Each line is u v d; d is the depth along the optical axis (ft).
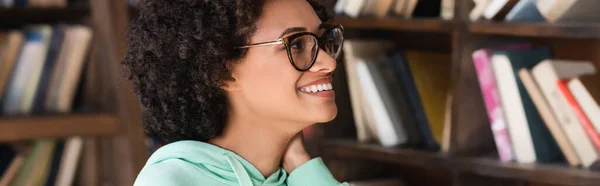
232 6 3.87
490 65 7.16
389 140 7.97
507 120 7.15
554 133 6.90
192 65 3.94
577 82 6.68
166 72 3.99
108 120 9.04
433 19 7.47
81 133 8.92
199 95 3.95
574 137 6.80
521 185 8.07
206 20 3.89
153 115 4.12
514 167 7.04
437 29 7.42
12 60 8.78
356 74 8.09
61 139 9.31
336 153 8.27
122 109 9.10
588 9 6.69
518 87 7.04
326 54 3.96
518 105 7.05
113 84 9.11
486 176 7.72
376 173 9.14
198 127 4.01
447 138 7.64
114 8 9.09
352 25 7.93
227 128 4.06
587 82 6.87
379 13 7.82
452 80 7.40
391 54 8.42
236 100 4.00
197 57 3.92
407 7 7.70
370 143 8.18
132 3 9.36
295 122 3.99
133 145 9.11
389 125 7.95
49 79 9.01
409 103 8.05
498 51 7.16
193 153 3.92
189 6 3.91
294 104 3.94
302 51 3.94
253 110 3.99
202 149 3.95
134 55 4.11
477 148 7.57
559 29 6.61
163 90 4.02
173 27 3.94
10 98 8.84
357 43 8.14
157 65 4.01
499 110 7.18
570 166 6.91
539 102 6.92
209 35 3.88
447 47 8.66
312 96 3.97
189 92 4.00
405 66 8.01
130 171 9.08
